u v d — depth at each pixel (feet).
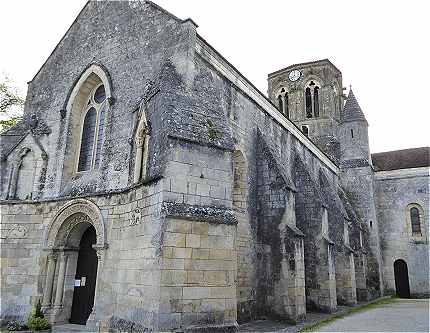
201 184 35.09
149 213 34.91
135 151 41.81
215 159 36.68
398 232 101.55
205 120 38.19
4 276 46.60
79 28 56.49
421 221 100.32
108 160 45.47
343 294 68.64
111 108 47.70
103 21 53.62
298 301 46.39
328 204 74.33
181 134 35.06
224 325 32.86
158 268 31.22
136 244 36.27
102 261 41.04
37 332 41.24
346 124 106.32
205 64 44.52
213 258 33.73
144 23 48.34
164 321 29.99
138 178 39.32
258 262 49.73
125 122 45.42
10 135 53.11
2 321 44.14
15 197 49.88
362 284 79.71
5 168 50.78
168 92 37.52
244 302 45.68
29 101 57.72
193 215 33.37
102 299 39.65
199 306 31.99
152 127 38.55
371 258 94.22
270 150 53.06
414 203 102.06
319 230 59.82
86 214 44.21
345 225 72.79
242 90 52.11
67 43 57.11
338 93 124.77
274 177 51.29
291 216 50.39
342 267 69.72
